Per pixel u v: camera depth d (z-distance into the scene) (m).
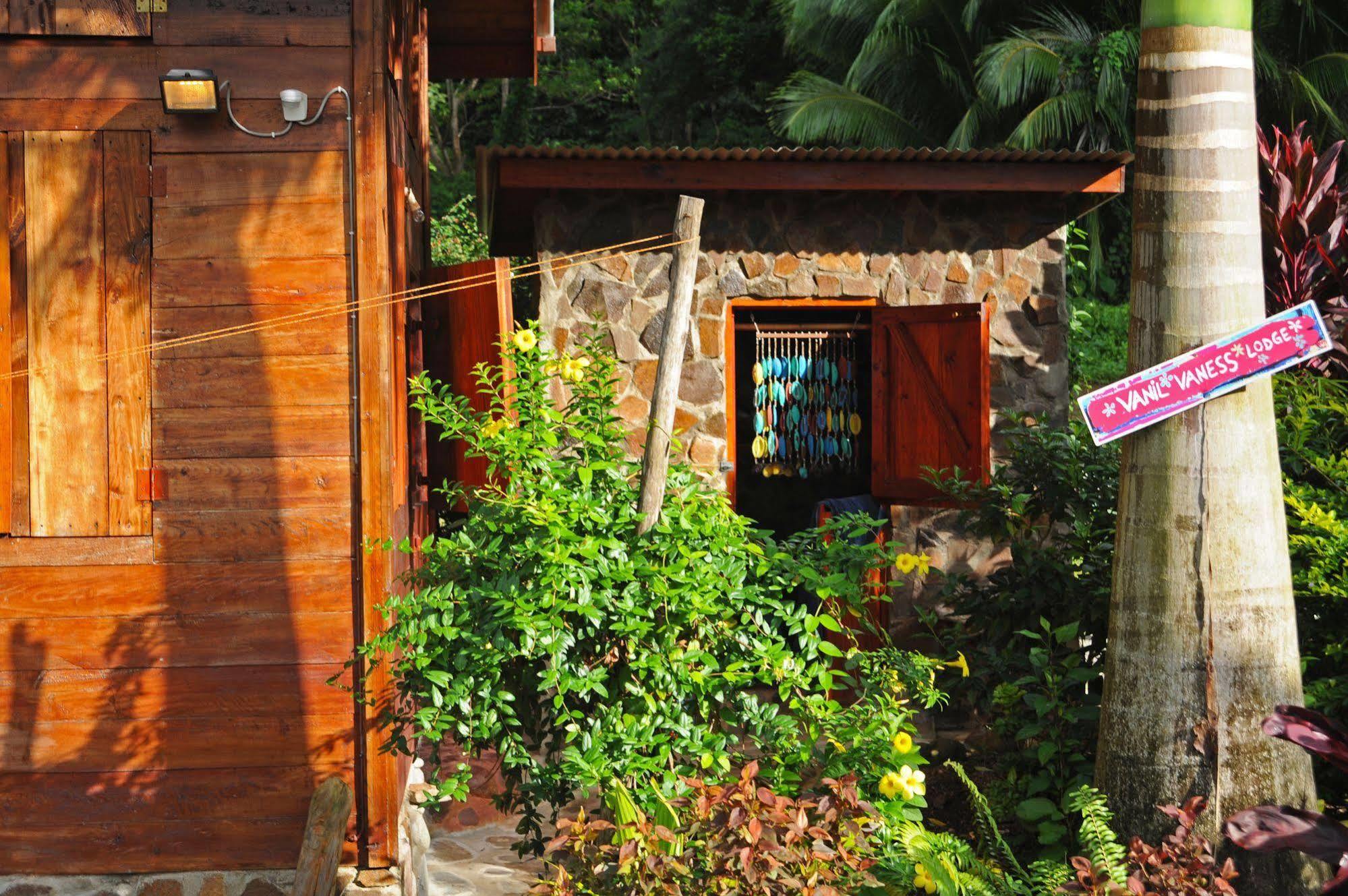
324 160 3.85
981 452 6.79
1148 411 3.69
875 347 7.48
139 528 3.84
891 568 7.57
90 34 3.76
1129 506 3.81
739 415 9.88
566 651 3.77
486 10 7.50
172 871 3.86
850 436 7.88
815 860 3.22
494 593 3.63
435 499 6.19
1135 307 3.82
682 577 3.71
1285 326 3.63
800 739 3.94
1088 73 14.88
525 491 3.97
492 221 8.41
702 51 21.70
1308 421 5.11
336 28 3.84
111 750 3.85
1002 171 7.15
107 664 3.84
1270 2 14.88
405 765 4.62
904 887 3.44
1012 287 7.65
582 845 3.48
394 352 4.41
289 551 3.87
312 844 3.46
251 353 3.84
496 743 3.88
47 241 3.79
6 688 3.82
